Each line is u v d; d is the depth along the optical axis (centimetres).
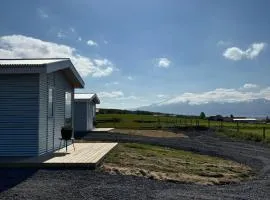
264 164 1770
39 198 856
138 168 1275
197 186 1116
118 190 964
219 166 1550
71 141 1886
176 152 1955
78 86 2005
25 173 1126
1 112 1380
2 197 859
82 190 942
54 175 1105
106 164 1296
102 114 8794
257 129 4769
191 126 4888
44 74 1455
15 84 1379
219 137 3547
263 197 1009
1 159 1284
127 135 3191
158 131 4094
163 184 1094
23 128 1379
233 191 1075
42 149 1430
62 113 1766
